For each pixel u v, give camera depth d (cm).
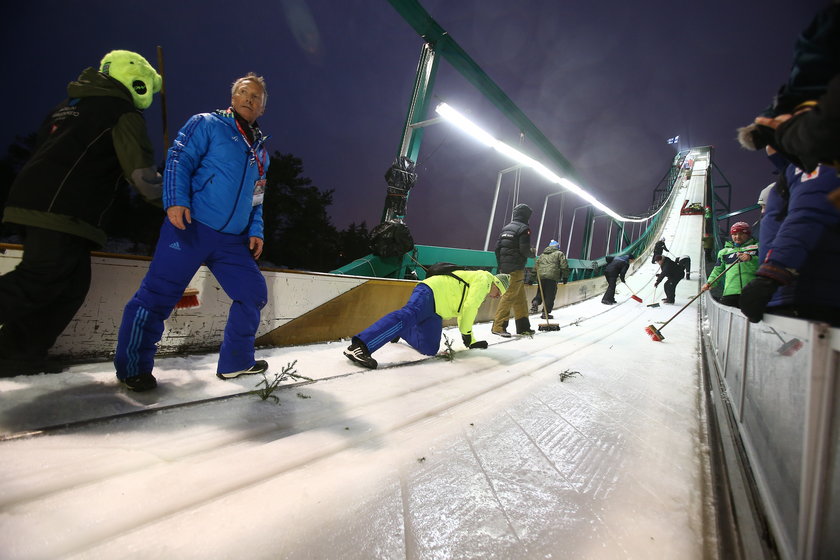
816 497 91
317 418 194
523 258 528
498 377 307
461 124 689
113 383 203
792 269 148
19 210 171
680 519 131
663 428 221
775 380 141
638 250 2611
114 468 128
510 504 134
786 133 96
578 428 212
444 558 106
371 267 634
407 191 703
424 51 747
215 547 101
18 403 165
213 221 206
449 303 355
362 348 293
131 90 200
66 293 192
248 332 229
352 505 125
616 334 625
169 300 201
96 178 186
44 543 94
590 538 118
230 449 155
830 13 84
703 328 786
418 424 201
